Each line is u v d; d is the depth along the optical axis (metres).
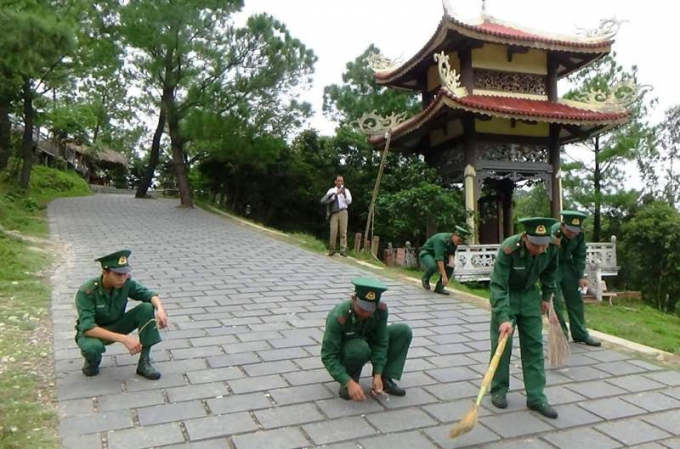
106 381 4.95
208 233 16.30
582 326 6.67
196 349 5.98
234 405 4.53
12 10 13.11
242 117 20.97
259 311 7.75
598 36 16.12
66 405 4.42
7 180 22.06
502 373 4.63
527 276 4.66
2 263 9.70
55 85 21.59
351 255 13.98
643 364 5.89
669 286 18.12
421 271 13.72
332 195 13.50
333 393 4.83
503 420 4.38
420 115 15.45
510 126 15.95
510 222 19.28
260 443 3.89
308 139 27.41
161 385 4.91
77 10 19.53
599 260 14.59
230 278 10.06
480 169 15.52
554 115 14.75
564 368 5.75
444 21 14.75
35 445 3.72
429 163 18.09
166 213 20.89
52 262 10.80
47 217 17.89
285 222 27.27
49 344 5.93
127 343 4.72
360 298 4.36
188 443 3.86
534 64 16.53
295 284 9.77
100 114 32.25
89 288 4.98
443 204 15.05
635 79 20.81
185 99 22.50
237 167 25.58
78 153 39.91
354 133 24.64
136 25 19.72
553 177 16.12
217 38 20.83
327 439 3.98
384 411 4.49
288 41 21.09
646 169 22.50
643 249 18.39
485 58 16.09
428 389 5.01
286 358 5.75
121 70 21.98
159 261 11.48
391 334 4.82
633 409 4.67
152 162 28.30
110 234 15.07
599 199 20.02
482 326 7.36
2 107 21.66
